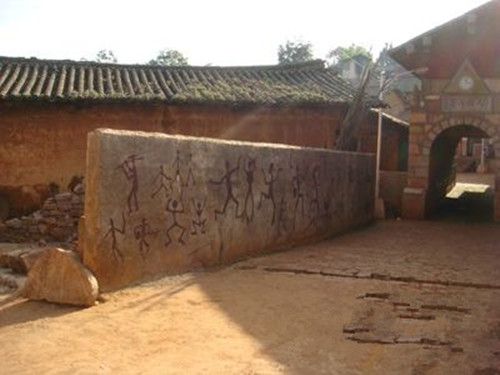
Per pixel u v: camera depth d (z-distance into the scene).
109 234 7.59
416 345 6.06
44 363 5.43
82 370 5.25
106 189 7.53
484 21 17.91
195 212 9.22
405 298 8.01
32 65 18.06
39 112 16.12
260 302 7.55
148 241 8.25
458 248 12.72
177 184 8.80
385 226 16.72
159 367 5.34
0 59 17.88
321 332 6.47
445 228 16.36
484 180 33.59
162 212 8.51
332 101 17.58
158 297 7.55
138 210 8.05
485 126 18.23
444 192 23.84
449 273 9.68
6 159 15.95
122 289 7.75
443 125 18.62
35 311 6.97
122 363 5.43
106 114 16.62
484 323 6.84
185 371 5.25
